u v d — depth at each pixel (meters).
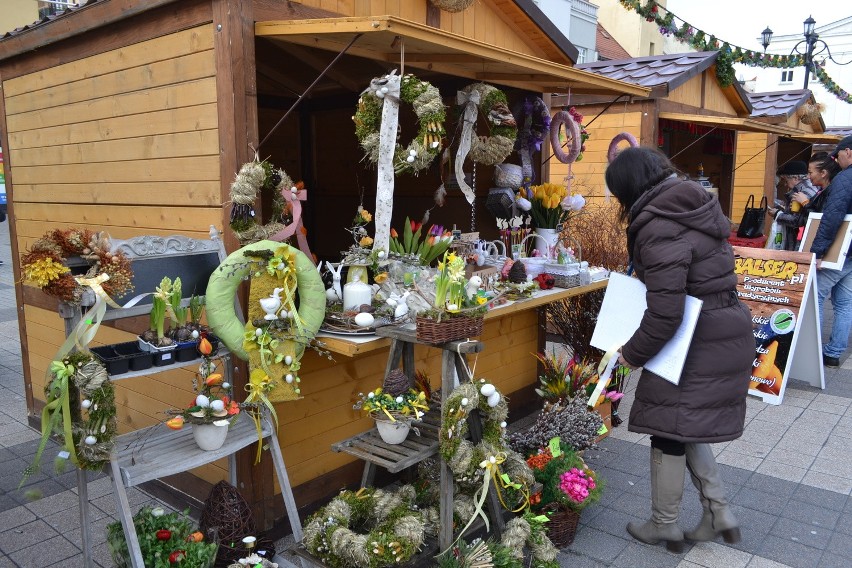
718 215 2.65
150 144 3.25
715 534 2.99
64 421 2.14
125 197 3.47
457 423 2.56
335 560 2.59
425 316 2.52
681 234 2.58
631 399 5.16
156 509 2.59
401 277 3.15
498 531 2.87
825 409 4.86
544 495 3.05
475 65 3.75
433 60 3.54
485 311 2.70
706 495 2.95
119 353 2.43
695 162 10.61
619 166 2.76
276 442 2.72
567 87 4.53
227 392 2.72
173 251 2.60
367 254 3.10
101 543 3.11
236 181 2.67
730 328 2.64
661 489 2.94
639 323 2.81
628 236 2.76
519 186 4.43
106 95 3.48
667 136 9.46
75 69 3.68
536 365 4.98
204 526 2.63
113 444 2.23
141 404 3.62
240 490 2.97
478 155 3.63
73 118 3.75
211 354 2.55
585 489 3.01
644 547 3.06
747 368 2.71
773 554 3.00
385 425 2.65
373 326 2.74
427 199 5.79
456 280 2.59
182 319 2.53
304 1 3.02
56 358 2.19
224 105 2.80
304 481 3.26
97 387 2.16
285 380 2.57
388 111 2.87
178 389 3.34
